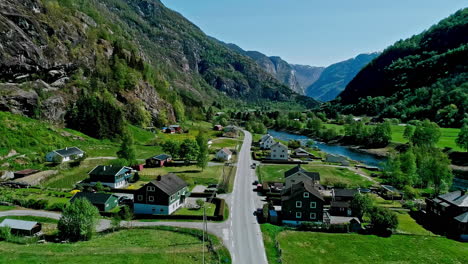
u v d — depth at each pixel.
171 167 100.88
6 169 80.69
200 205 65.38
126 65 180.12
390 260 44.31
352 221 54.62
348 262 43.31
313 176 81.12
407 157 87.19
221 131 194.38
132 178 84.19
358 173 99.81
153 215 58.56
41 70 128.50
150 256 41.06
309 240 50.03
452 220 56.09
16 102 112.19
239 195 73.88
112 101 150.50
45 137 104.50
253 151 134.75
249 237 50.09
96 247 43.75
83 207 48.34
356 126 170.62
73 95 136.50
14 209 60.44
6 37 117.25
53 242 47.06
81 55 152.88
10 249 42.00
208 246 45.62
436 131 129.00
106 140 126.50
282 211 58.38
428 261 44.38
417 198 75.31
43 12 143.38
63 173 84.94
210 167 102.25
